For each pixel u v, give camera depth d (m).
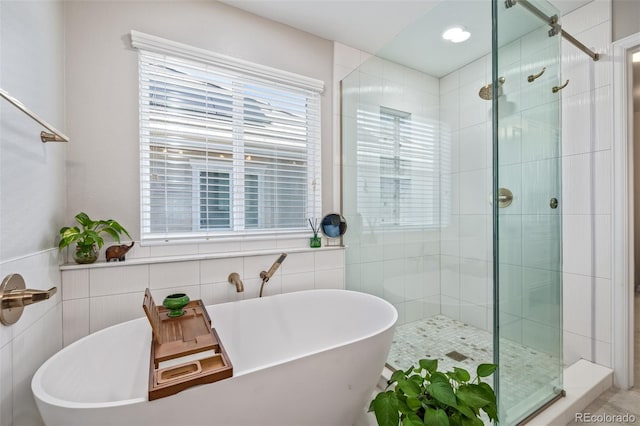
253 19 1.99
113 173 1.60
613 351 1.71
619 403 1.56
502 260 1.30
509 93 1.32
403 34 2.06
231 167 1.97
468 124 2.02
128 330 1.37
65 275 1.39
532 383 1.42
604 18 1.72
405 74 2.19
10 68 0.98
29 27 1.12
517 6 1.34
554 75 1.54
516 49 1.34
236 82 1.97
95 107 1.56
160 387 0.89
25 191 1.05
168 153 1.77
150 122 1.72
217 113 1.92
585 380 1.62
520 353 1.37
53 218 1.33
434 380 1.02
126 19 1.63
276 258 1.97
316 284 2.13
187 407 0.93
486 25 1.73
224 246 1.89
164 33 1.72
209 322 1.40
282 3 1.89
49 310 1.25
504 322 1.30
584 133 1.80
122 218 1.62
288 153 2.18
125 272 1.53
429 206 2.17
